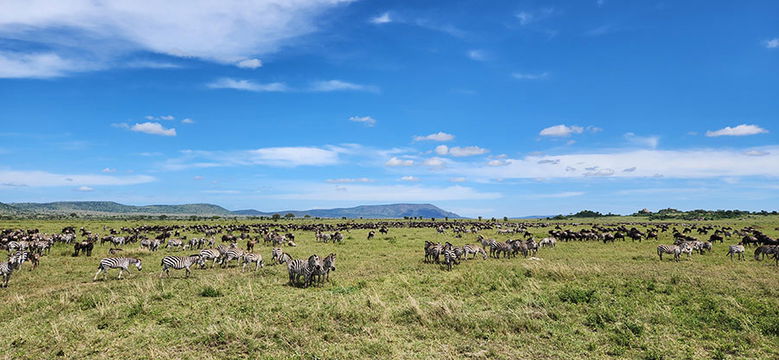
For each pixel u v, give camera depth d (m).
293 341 10.35
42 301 14.56
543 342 10.19
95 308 13.59
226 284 17.52
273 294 15.57
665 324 11.19
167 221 113.19
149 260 27.47
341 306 12.94
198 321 11.91
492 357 9.35
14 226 69.44
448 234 54.84
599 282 16.38
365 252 31.12
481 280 17.36
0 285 18.44
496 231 61.75
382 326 11.41
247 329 10.96
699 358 9.03
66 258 27.94
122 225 80.44
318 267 17.52
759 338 10.01
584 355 9.41
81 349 10.01
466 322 11.33
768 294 14.45
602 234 46.38
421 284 17.38
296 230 65.25
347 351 9.70
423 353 9.58
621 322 11.24
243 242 41.88
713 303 12.70
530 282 16.31
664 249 25.69
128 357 9.60
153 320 12.19
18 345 10.31
